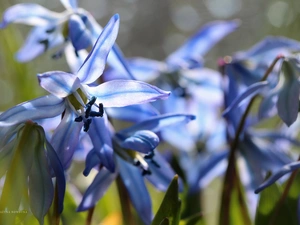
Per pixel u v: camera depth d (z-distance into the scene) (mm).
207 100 187
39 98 117
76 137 121
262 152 164
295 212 151
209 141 183
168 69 189
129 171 141
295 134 177
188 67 188
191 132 184
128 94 119
